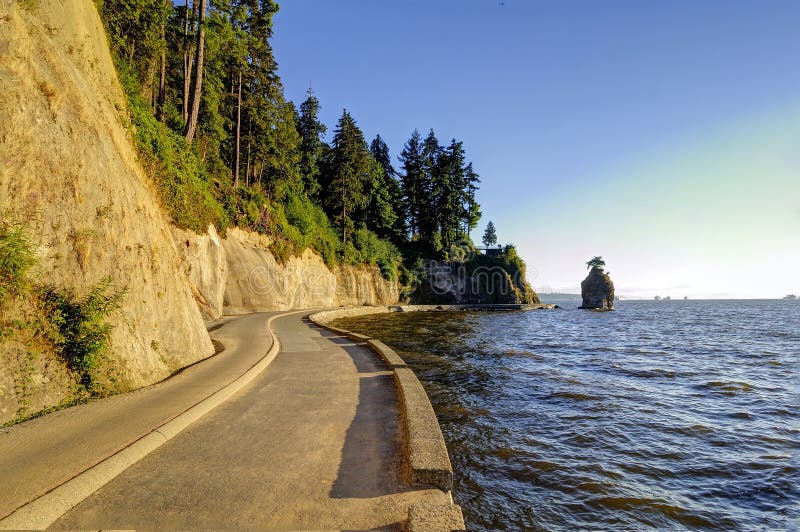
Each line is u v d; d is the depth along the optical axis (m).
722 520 6.16
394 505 4.04
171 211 21.56
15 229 6.47
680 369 18.39
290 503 4.04
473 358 19.73
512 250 93.56
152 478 4.54
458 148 81.25
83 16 9.95
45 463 4.55
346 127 62.53
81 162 8.12
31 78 7.29
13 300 6.36
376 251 68.19
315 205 62.47
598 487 7.01
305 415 7.04
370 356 13.43
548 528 5.79
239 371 9.98
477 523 5.84
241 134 44.09
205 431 6.14
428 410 6.65
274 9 40.19
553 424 10.22
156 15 25.84
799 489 7.11
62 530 3.53
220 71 36.72
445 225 82.12
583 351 24.28
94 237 8.12
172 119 29.36
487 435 9.27
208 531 3.53
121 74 18.09
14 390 6.09
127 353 8.32
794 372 17.95
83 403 7.02
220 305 26.19
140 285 9.39
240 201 34.66
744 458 8.40
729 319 66.12
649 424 10.43
